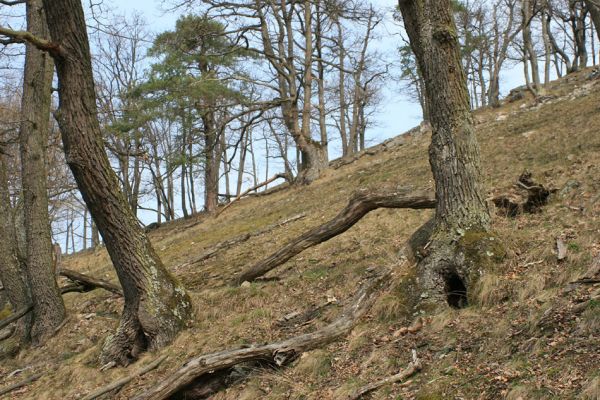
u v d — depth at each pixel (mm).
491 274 6633
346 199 17094
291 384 6379
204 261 15023
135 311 9055
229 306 9531
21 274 12953
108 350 9008
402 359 6020
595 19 15078
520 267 6715
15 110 16266
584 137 13492
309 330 7574
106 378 8508
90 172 8734
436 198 7578
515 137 16797
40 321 11891
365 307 7223
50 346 11344
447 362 5570
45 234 12258
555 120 17656
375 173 20672
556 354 4891
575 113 17406
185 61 24250
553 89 27016
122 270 9094
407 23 8094
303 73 27422
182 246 19922
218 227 21875
